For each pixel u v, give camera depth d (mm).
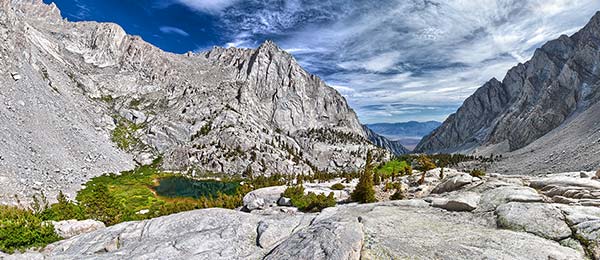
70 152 129000
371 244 19172
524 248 17578
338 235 18906
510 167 177125
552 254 16734
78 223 35688
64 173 105438
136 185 132250
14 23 154875
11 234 28422
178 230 27266
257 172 194750
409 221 23844
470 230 21422
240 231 25469
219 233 25125
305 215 28188
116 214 55375
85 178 115750
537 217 21047
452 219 24562
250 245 23391
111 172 143000
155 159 199000
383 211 26859
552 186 29562
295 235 20922
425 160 64438
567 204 23906
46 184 87875
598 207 21938
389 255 17828
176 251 22438
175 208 65500
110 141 190000
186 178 169625
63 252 26516
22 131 108188
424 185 50594
